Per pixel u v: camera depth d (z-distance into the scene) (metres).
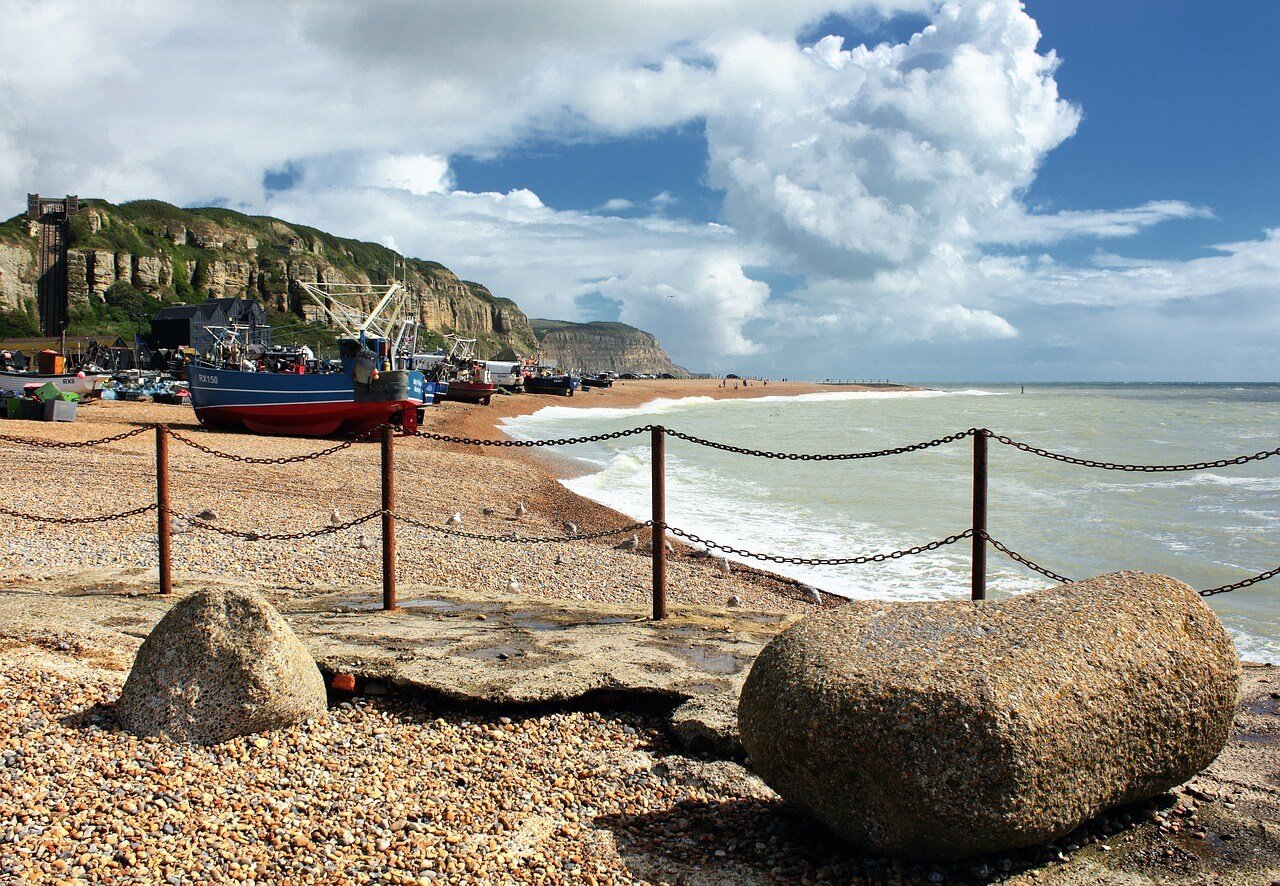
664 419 65.31
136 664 5.45
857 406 93.00
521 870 4.19
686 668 6.59
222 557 12.58
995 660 3.99
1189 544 16.45
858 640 4.31
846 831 4.13
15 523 14.00
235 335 52.53
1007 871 4.09
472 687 6.14
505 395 78.75
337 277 165.12
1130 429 49.19
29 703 5.37
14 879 3.70
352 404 32.56
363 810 4.65
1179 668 4.27
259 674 5.40
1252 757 5.21
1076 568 14.60
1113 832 4.41
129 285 135.00
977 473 7.89
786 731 4.14
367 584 10.52
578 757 5.48
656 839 4.54
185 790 4.66
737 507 21.25
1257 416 63.88
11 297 123.38
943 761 3.77
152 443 26.14
